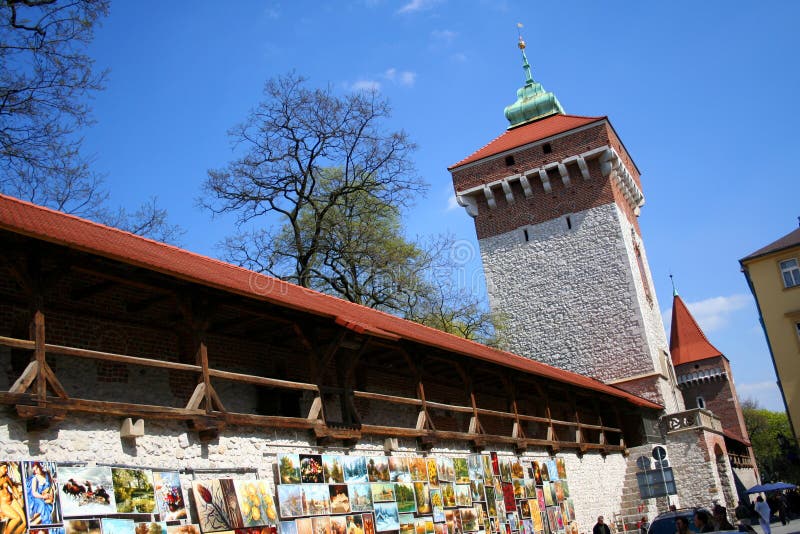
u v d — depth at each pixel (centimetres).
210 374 1268
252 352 1645
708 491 3161
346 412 1559
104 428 1091
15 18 1897
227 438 1286
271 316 1463
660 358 4081
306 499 1363
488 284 4272
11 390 980
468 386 2019
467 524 1798
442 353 1953
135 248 1336
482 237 4338
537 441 2291
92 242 1129
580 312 4053
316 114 3288
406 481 1631
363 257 3528
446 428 2294
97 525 1010
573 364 4019
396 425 2042
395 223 3747
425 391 2222
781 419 10525
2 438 965
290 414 1702
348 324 1509
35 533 936
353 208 3559
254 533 1247
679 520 1462
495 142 4562
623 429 3356
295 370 1750
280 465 1341
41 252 1072
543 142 4225
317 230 3319
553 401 3023
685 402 6462
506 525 1973
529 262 4206
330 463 1444
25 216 1158
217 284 1240
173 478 1147
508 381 2256
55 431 1027
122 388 1351
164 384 1432
